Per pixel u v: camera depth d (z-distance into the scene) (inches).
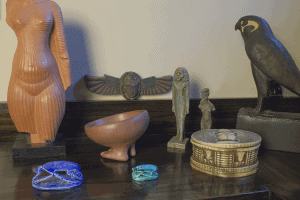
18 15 26.7
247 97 42.4
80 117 35.7
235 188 23.1
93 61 36.4
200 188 23.0
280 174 26.3
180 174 25.9
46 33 28.1
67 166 23.8
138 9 37.0
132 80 36.8
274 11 41.6
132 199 21.0
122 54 37.3
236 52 41.3
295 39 42.8
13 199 20.6
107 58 36.8
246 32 34.1
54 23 28.7
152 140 37.1
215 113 40.6
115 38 36.8
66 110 35.1
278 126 32.9
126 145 29.1
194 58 39.8
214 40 40.1
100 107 36.2
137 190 22.5
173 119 39.2
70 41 35.3
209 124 34.6
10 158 29.0
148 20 37.5
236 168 25.4
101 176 25.3
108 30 36.4
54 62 29.0
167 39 38.5
